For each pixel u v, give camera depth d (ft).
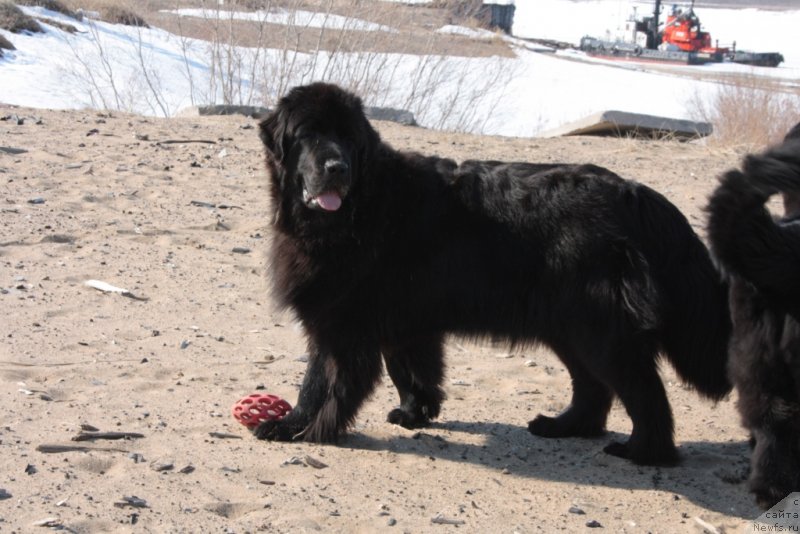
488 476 21.52
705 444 23.98
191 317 31.40
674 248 21.94
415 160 23.47
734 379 19.44
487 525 18.88
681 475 21.84
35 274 33.88
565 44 230.89
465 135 64.34
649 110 102.17
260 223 41.93
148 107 77.56
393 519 18.78
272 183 23.73
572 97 110.52
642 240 21.75
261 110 65.51
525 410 26.08
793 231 18.86
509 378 28.55
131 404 24.09
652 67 187.32
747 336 18.93
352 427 23.95
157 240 39.01
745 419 19.22
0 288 32.14
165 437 22.24
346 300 22.79
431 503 19.84
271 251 24.02
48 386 24.81
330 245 22.50
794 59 239.50
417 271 22.67
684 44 212.02
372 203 22.58
